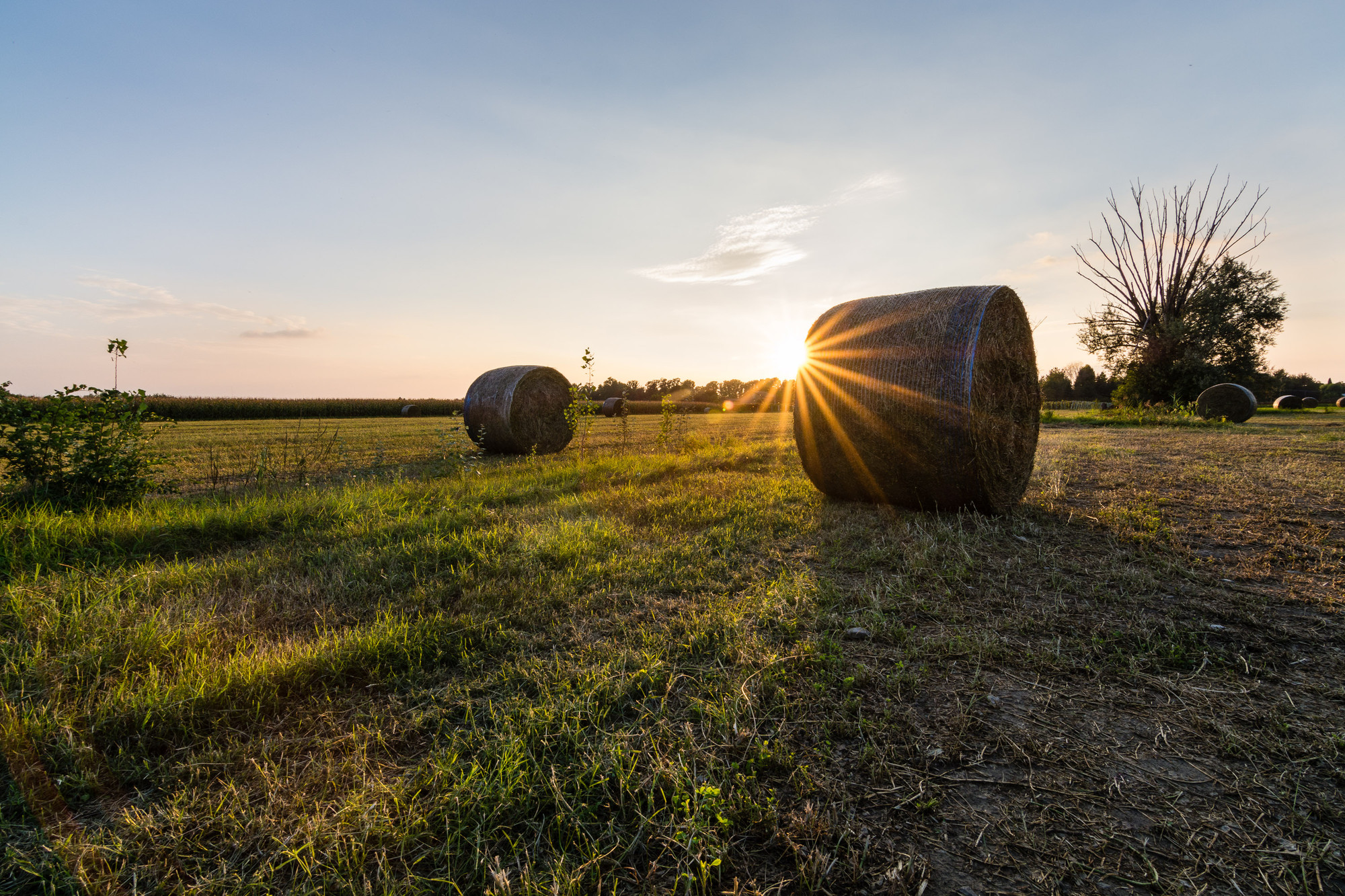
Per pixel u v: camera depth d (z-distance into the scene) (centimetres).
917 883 156
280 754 213
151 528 470
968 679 261
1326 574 394
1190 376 2511
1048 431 1738
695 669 267
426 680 263
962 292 571
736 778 193
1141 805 185
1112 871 160
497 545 453
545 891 153
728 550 453
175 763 208
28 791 191
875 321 596
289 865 165
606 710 228
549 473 837
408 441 1551
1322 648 289
